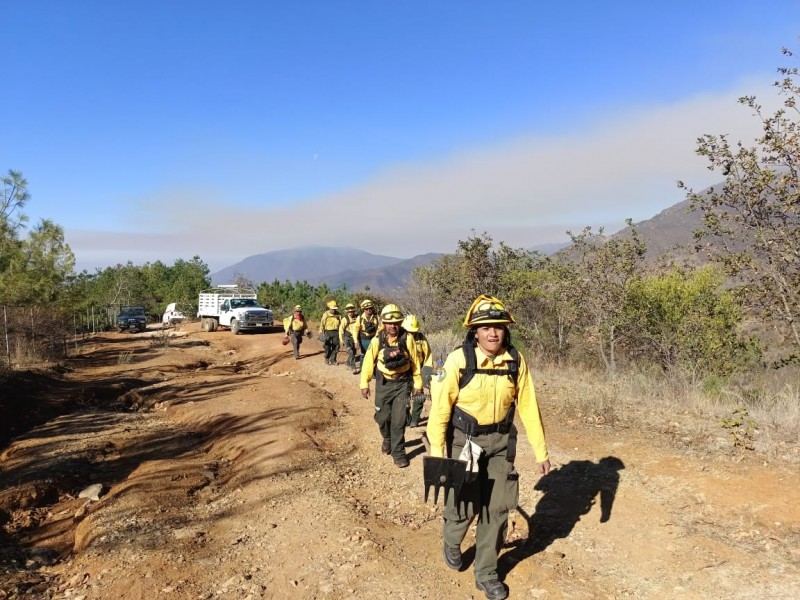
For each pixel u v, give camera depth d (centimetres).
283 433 835
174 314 4034
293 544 467
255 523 526
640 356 1218
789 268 790
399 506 552
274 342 2314
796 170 767
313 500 568
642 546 414
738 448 563
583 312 1268
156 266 5819
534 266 1588
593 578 384
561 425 730
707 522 434
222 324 2967
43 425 1073
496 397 361
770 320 827
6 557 533
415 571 405
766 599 336
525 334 1502
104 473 791
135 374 1625
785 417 648
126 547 492
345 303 2805
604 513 470
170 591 407
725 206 846
